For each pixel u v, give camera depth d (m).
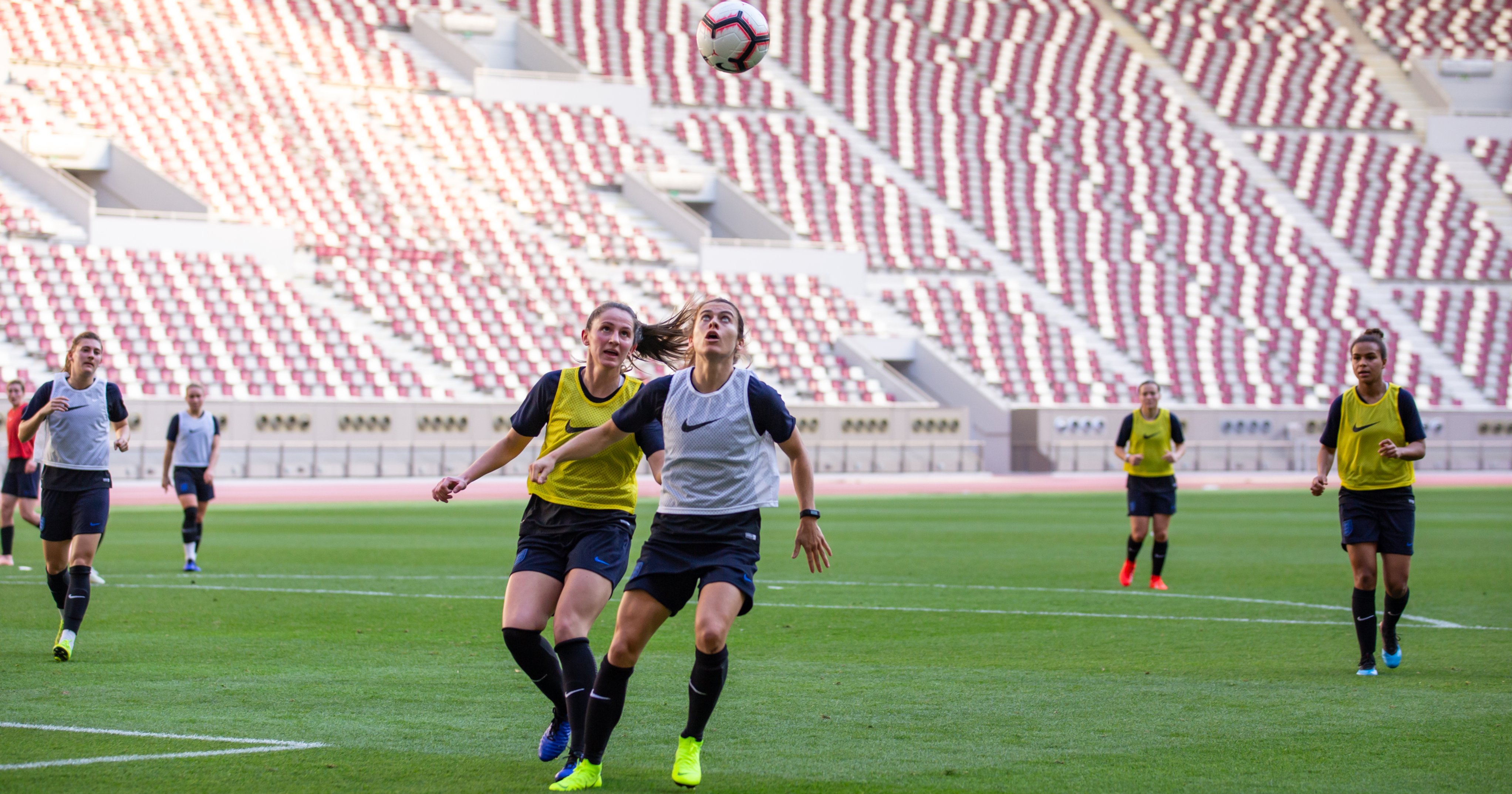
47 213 143.12
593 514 22.67
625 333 22.75
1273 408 166.25
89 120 157.62
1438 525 84.19
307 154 165.88
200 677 30.05
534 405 23.25
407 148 173.25
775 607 44.19
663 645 35.75
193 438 54.41
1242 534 77.06
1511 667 32.72
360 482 132.12
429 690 28.73
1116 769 22.22
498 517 87.69
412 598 45.47
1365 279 191.50
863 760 22.84
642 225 175.25
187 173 156.88
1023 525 83.62
